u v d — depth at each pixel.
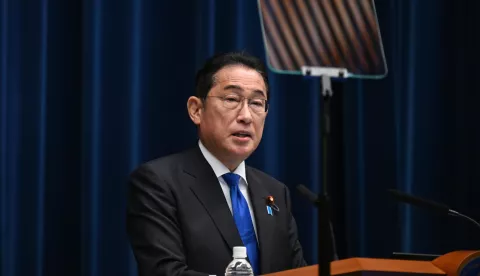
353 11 5.33
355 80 11.99
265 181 8.38
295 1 5.20
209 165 7.81
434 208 5.62
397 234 12.02
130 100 10.77
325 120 4.84
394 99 12.22
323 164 4.73
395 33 12.34
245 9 11.52
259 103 7.72
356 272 4.79
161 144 11.10
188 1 11.36
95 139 10.47
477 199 12.23
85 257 10.38
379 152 12.10
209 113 7.69
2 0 10.12
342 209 12.19
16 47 10.27
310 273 5.14
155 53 11.12
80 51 10.80
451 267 5.17
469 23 12.45
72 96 10.74
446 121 12.31
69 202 10.63
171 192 7.43
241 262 6.46
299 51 5.09
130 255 10.66
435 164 12.20
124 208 10.67
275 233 7.84
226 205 7.55
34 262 10.11
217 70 7.71
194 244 7.19
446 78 12.36
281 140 11.69
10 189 10.08
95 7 10.59
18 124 10.20
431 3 12.38
